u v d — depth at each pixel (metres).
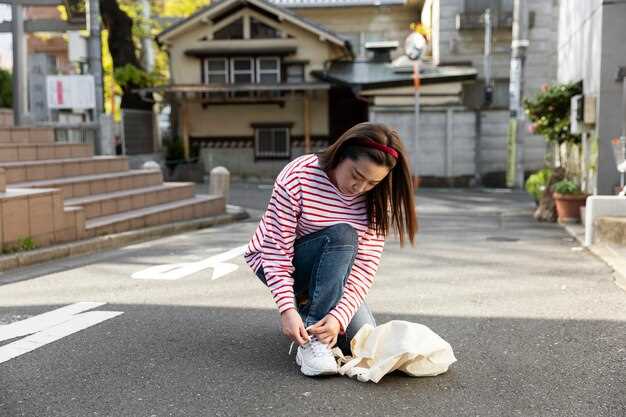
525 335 3.51
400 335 2.80
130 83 19.56
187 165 19.08
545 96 10.70
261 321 3.81
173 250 6.89
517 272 5.43
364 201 2.86
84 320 3.83
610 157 8.82
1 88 16.20
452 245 7.11
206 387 2.71
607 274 5.30
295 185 2.77
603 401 2.56
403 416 2.41
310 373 2.79
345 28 23.67
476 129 18.72
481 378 2.82
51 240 6.44
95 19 14.09
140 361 3.06
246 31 20.30
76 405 2.52
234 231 8.76
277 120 20.50
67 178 8.27
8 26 12.07
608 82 8.79
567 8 12.16
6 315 3.96
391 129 2.69
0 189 6.14
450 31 19.52
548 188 9.91
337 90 20.48
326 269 2.79
